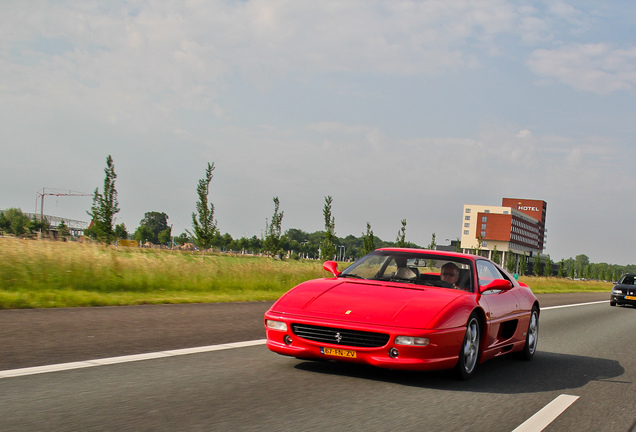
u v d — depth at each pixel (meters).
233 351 6.36
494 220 187.50
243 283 16.20
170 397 4.26
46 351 5.74
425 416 4.14
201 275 15.30
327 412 4.09
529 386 5.51
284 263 20.09
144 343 6.54
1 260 11.74
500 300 6.36
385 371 5.65
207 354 6.10
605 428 4.17
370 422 3.90
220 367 5.48
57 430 3.34
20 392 4.18
